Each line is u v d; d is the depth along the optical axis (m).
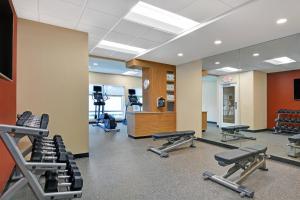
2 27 2.14
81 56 3.76
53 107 3.45
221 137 5.25
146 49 5.08
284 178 2.74
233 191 2.33
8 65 2.33
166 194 2.25
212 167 3.22
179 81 6.62
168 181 2.63
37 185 1.23
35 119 2.06
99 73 10.07
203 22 3.31
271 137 4.32
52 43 3.46
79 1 2.68
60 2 2.70
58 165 1.33
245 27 3.39
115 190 2.34
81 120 3.73
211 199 2.13
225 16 2.98
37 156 1.38
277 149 3.96
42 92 3.35
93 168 3.14
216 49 4.81
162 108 6.46
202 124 5.74
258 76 4.64
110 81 10.42
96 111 9.75
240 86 5.02
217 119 5.52
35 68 3.29
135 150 4.37
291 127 4.00
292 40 3.96
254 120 4.71
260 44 4.38
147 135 6.00
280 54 4.18
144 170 3.06
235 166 2.67
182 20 3.47
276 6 2.65
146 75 6.46
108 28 3.64
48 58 3.42
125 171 3.01
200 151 4.32
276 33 3.67
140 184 2.52
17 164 1.18
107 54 5.45
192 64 6.16
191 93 6.14
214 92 5.63
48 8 2.87
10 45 2.39
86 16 3.14
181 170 3.07
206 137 5.57
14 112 2.81
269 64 4.40
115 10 2.95
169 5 2.75
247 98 4.88
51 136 3.41
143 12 3.24
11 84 2.57
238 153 2.59
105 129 7.40
